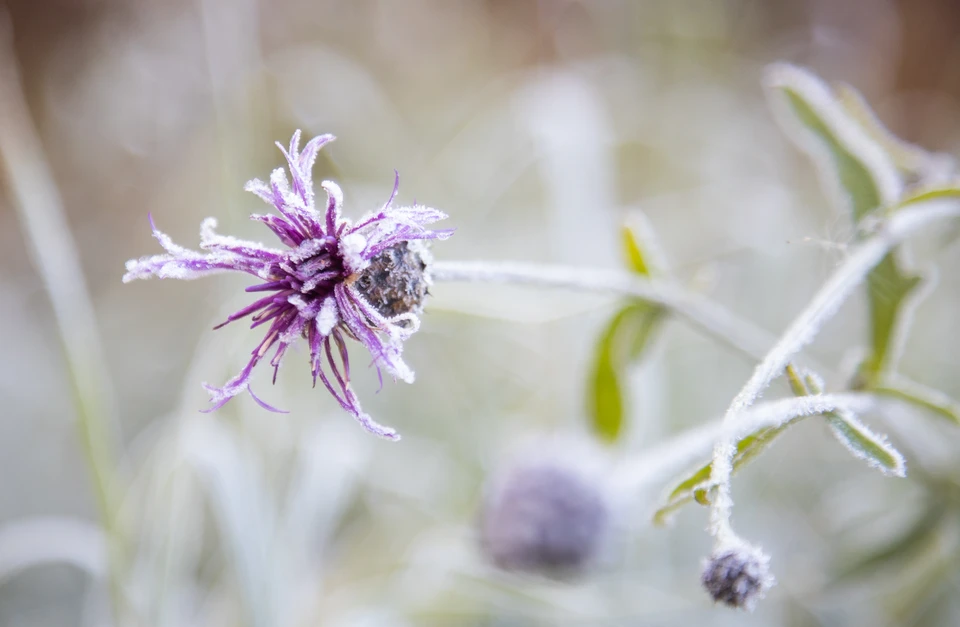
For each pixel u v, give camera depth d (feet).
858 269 0.95
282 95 1.80
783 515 1.50
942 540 1.18
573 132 1.60
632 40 2.18
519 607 1.24
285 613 1.18
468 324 1.63
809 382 0.90
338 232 0.93
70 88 2.33
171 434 1.19
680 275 1.74
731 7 2.28
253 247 0.92
